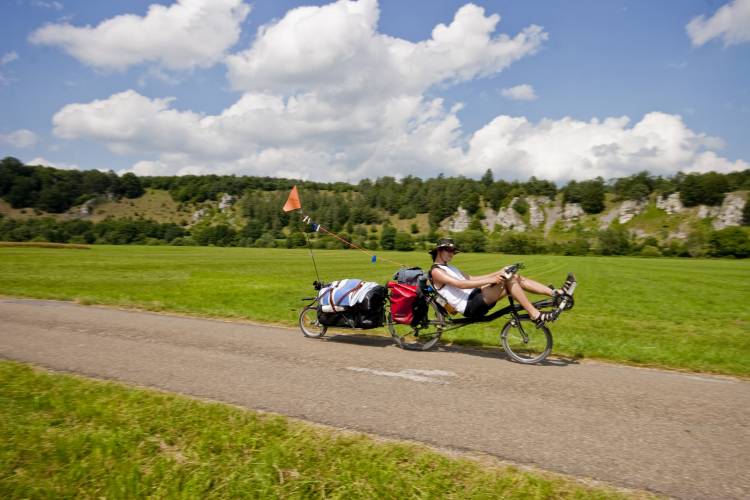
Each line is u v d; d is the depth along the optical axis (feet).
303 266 167.53
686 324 50.42
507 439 15.56
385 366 23.97
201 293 67.46
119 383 20.42
